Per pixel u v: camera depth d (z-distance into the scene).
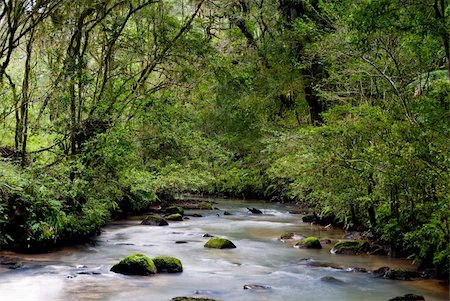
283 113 22.59
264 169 26.22
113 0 14.56
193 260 11.76
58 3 13.15
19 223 11.62
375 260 11.73
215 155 18.25
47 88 13.96
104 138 13.24
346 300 8.41
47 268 10.35
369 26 7.86
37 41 14.12
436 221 9.23
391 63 11.85
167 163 16.42
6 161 13.09
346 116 13.43
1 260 10.85
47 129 13.70
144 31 15.04
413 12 7.83
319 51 13.95
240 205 27.33
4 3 12.55
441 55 9.38
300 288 9.16
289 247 13.68
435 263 9.95
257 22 22.17
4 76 14.47
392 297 8.55
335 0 11.65
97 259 11.60
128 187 16.58
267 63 20.67
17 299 8.06
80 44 14.32
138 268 10.04
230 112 23.55
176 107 15.79
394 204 11.81
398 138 9.34
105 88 14.64
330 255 12.48
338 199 14.20
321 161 11.83
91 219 13.79
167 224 18.30
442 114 8.44
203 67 15.41
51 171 12.96
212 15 17.59
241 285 9.38
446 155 8.52
